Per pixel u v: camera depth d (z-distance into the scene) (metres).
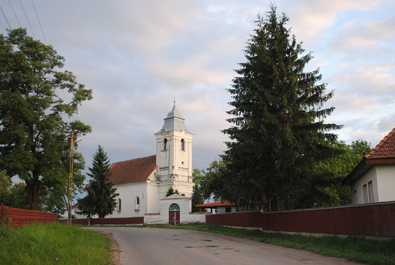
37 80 35.75
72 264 11.45
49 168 37.31
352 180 27.11
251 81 26.41
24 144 36.44
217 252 16.94
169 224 53.44
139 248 19.36
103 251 16.58
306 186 26.34
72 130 40.22
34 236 14.37
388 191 19.52
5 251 10.80
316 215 21.08
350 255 14.43
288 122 25.33
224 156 29.56
